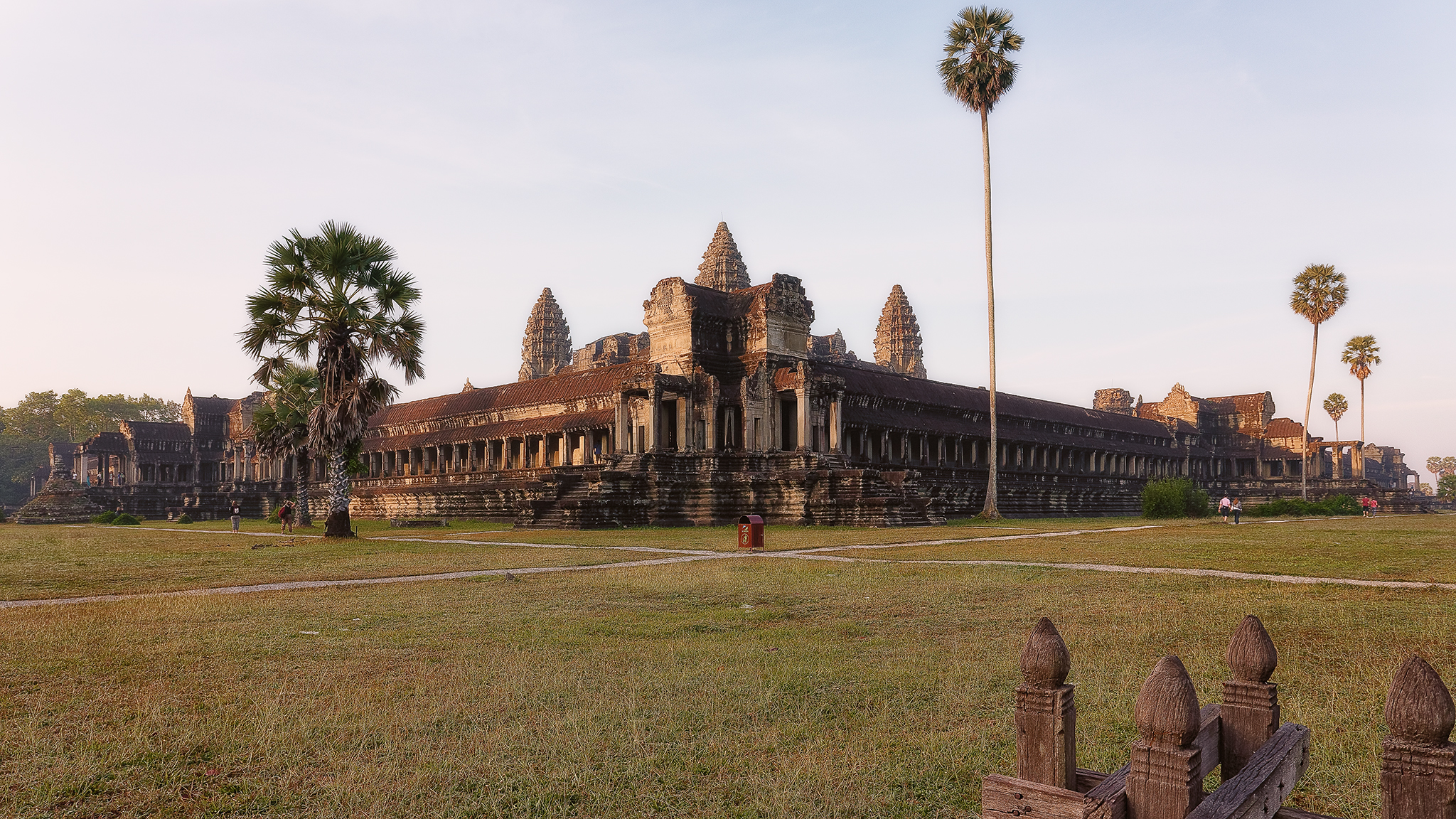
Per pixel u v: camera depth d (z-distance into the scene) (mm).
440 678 12562
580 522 64188
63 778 8562
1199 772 4574
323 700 11398
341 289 48562
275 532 64000
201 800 8109
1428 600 19906
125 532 67000
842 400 80562
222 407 138750
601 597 21562
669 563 31391
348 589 24141
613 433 82250
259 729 10141
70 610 19984
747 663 13555
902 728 10156
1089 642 15078
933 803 7914
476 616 18625
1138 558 31734
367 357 49344
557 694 11664
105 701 11445
